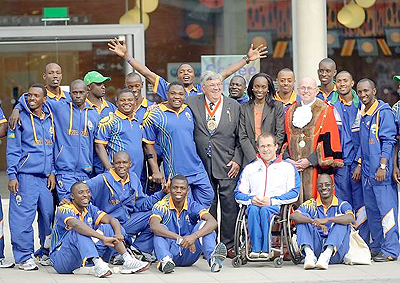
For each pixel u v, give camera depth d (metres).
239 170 11.45
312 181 11.24
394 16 14.79
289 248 10.62
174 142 11.20
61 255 10.41
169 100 11.24
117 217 10.91
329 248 10.63
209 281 9.94
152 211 10.77
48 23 14.88
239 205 11.45
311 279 9.98
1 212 11.10
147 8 14.88
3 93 14.88
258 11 14.80
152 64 14.88
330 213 10.88
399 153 11.31
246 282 9.86
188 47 14.87
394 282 9.86
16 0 14.84
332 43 14.80
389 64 14.82
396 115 11.20
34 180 10.86
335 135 11.26
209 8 14.87
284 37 14.77
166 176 11.30
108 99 14.89
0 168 14.36
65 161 11.05
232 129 11.42
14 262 11.14
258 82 11.36
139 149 11.26
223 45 14.86
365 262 10.83
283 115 11.47
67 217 10.37
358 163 11.35
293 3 14.72
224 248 10.42
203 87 11.46
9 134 10.81
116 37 14.88
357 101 11.53
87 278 10.21
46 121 10.98
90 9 14.88
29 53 14.90
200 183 11.21
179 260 10.86
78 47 14.90
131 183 10.91
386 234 11.13
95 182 10.80
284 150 11.44
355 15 14.77
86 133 11.14
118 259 11.04
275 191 10.88
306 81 11.31
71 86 11.09
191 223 10.86
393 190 11.20
